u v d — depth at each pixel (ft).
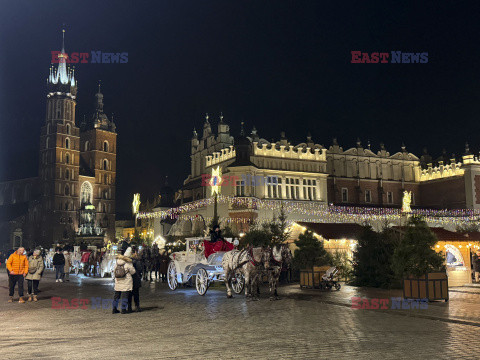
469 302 53.88
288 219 199.31
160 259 99.66
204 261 68.74
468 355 28.25
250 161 197.67
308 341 32.60
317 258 94.99
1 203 497.87
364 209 226.79
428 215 225.56
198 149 262.47
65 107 447.42
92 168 479.00
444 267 57.41
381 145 260.83
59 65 453.58
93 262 122.62
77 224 438.81
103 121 497.05
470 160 236.84
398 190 256.32
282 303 56.34
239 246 87.92
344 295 64.54
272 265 59.77
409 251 56.95
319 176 217.77
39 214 435.94
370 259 80.43
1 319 45.44
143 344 32.12
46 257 175.11
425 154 269.23
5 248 444.14
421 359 27.20
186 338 34.14
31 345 32.24
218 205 195.72
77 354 29.17
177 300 60.90
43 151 444.96
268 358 27.61
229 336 34.73
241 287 70.33
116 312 48.75
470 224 208.44
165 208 263.08
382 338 33.68
